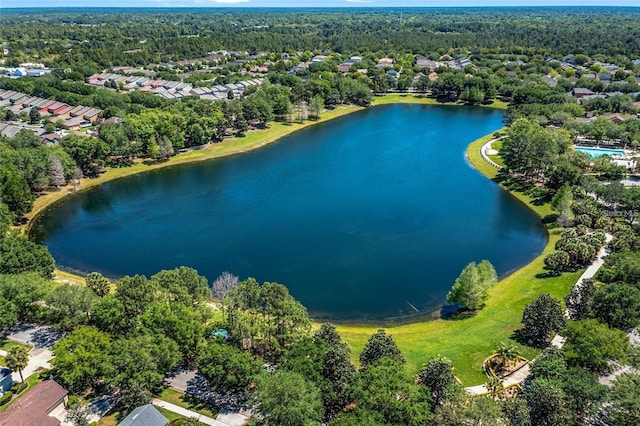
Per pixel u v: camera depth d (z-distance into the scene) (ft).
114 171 588.50
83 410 222.07
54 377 243.40
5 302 275.18
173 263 387.14
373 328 308.19
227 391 240.94
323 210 485.56
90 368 230.07
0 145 545.85
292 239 424.87
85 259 394.32
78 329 254.47
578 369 219.41
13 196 447.42
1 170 460.96
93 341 242.58
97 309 261.44
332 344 242.17
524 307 313.12
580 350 235.61
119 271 376.48
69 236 435.12
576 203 438.81
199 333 251.39
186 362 262.06
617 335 237.86
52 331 288.92
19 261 326.24
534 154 530.27
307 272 372.99
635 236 376.07
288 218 467.93
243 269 377.09
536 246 414.41
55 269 366.84
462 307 328.90
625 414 199.00
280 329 258.16
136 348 230.89
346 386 213.87
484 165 610.65
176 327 247.09
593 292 280.92
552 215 463.42
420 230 443.32
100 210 489.67
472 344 279.08
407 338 290.56
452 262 388.37
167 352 235.81
